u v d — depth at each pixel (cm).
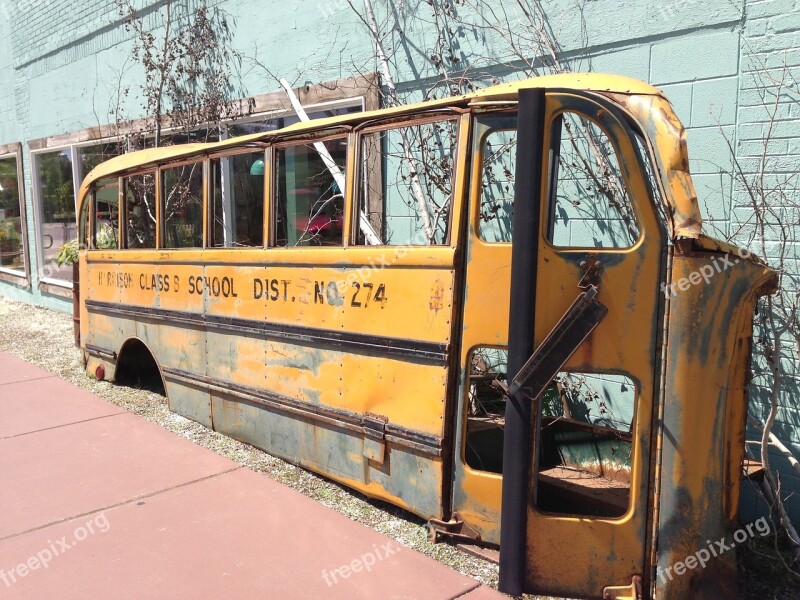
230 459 499
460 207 343
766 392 403
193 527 396
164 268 570
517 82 353
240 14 779
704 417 304
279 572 347
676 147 297
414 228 588
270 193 453
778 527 386
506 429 319
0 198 1407
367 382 391
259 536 384
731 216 415
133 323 629
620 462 406
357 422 396
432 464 358
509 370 318
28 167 1258
